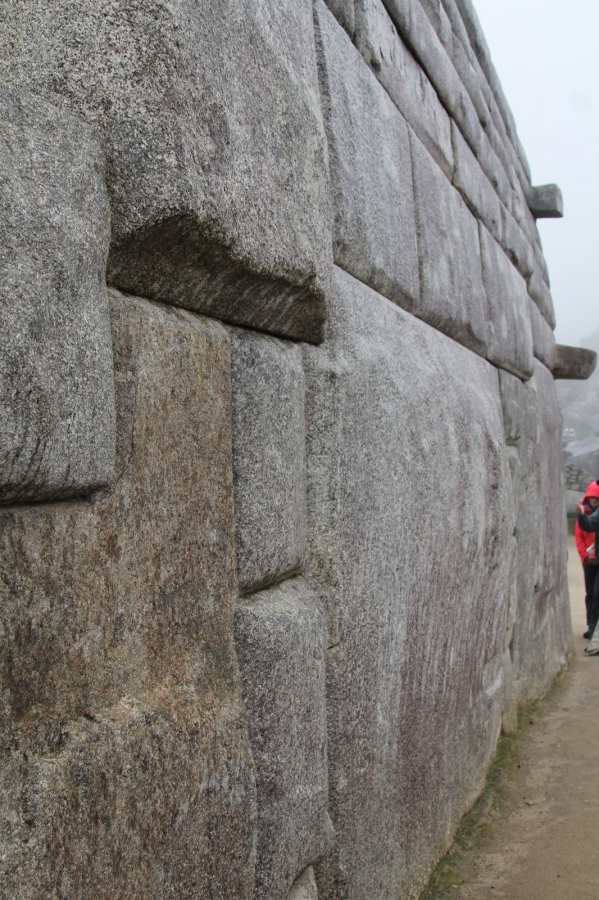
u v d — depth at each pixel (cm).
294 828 167
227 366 154
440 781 285
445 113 361
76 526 112
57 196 109
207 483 143
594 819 332
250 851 144
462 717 318
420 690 260
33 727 102
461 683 315
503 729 432
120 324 125
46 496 108
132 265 131
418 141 310
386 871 223
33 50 128
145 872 117
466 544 317
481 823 323
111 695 116
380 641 220
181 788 126
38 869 98
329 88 218
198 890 130
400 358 255
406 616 244
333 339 207
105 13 126
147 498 127
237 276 153
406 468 246
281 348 181
